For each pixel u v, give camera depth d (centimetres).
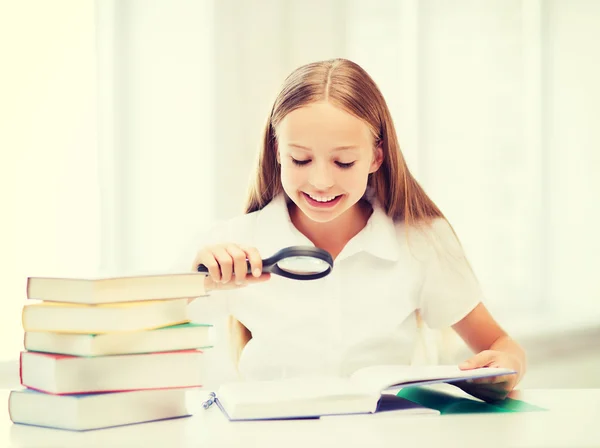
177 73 212
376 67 237
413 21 242
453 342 160
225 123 215
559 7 263
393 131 133
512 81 258
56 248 191
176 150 212
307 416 80
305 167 119
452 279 140
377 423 77
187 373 78
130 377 76
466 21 251
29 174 187
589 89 267
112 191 204
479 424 77
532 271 261
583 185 267
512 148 258
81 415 74
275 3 219
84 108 196
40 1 188
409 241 140
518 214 259
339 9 228
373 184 139
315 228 139
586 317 261
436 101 248
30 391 77
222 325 183
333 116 117
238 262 97
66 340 76
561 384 247
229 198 215
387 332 134
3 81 183
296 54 222
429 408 85
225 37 215
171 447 67
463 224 252
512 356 99
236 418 79
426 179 246
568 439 70
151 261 208
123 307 75
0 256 183
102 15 202
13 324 184
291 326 135
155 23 210
